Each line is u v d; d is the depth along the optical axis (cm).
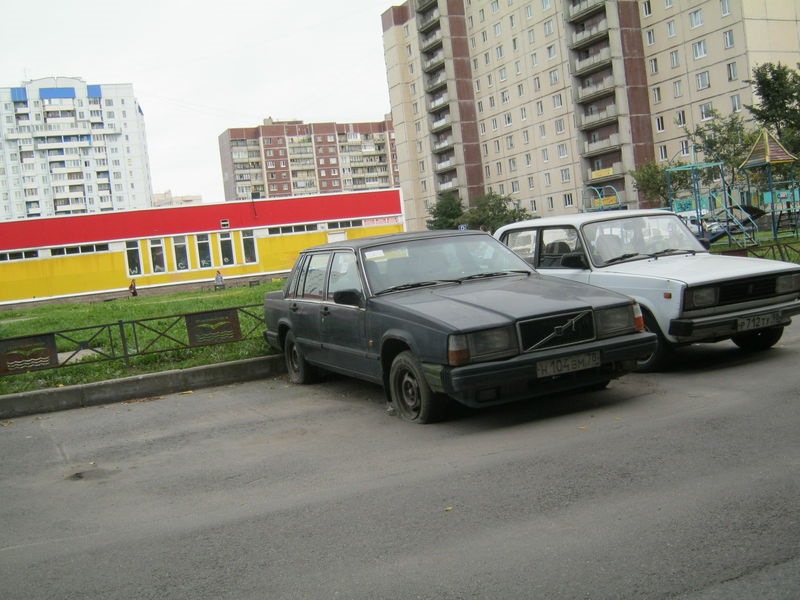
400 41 9650
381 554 373
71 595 362
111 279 4644
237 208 4856
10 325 2403
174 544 420
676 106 6562
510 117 8275
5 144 14275
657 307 742
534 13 7650
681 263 795
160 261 4728
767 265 776
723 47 6041
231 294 3278
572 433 563
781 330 791
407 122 9681
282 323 938
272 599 336
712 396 633
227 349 1103
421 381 634
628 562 334
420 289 711
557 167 7619
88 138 14550
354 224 5078
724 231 2564
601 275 806
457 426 627
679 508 390
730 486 414
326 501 468
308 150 16688
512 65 8112
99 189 14650
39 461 662
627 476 450
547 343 604
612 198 6781
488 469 495
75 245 4600
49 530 469
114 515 488
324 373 928
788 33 6006
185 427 748
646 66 6838
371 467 534
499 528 390
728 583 306
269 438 664
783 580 303
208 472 571
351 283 756
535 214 8044
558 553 351
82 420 840
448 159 9131
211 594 348
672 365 797
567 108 7369
